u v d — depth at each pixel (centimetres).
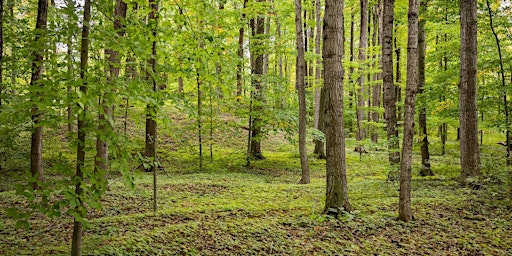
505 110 1167
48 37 384
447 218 735
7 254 454
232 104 1482
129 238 540
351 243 605
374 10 2430
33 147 866
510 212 764
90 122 369
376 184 1089
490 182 938
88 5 392
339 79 748
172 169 1414
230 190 1019
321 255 555
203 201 870
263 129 1714
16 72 900
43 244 518
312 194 968
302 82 1180
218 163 1576
